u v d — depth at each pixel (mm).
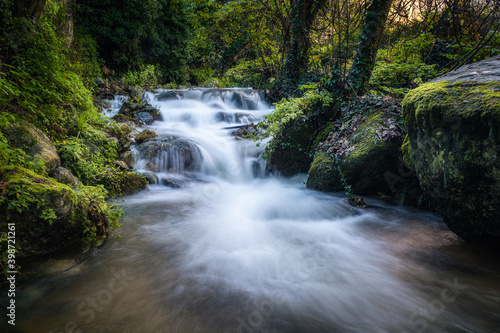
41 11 4859
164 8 15805
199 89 13172
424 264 2955
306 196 5316
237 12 10547
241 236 3703
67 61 6289
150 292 2457
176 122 9586
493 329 2082
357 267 2947
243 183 6562
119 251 3174
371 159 4816
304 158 6383
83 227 3111
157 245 3363
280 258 3137
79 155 4672
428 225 3941
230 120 10227
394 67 6336
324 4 7633
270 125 6238
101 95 9711
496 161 2326
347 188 4969
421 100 2996
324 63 8141
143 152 6355
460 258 3027
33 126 3754
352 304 2371
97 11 11742
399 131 4816
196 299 2385
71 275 2658
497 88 2510
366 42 5855
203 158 7012
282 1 9016
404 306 2342
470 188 2621
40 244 2783
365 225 4027
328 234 3795
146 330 2014
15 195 2602
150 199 5043
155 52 15547
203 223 4102
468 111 2457
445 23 6582
